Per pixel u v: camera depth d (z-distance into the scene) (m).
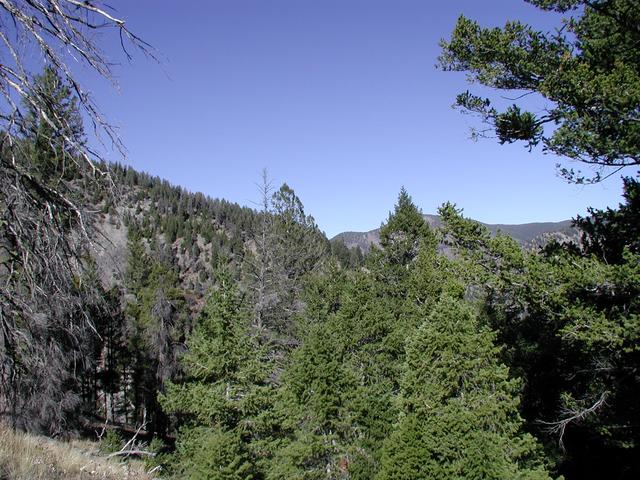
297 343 29.94
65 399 17.48
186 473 15.34
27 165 4.70
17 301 5.06
